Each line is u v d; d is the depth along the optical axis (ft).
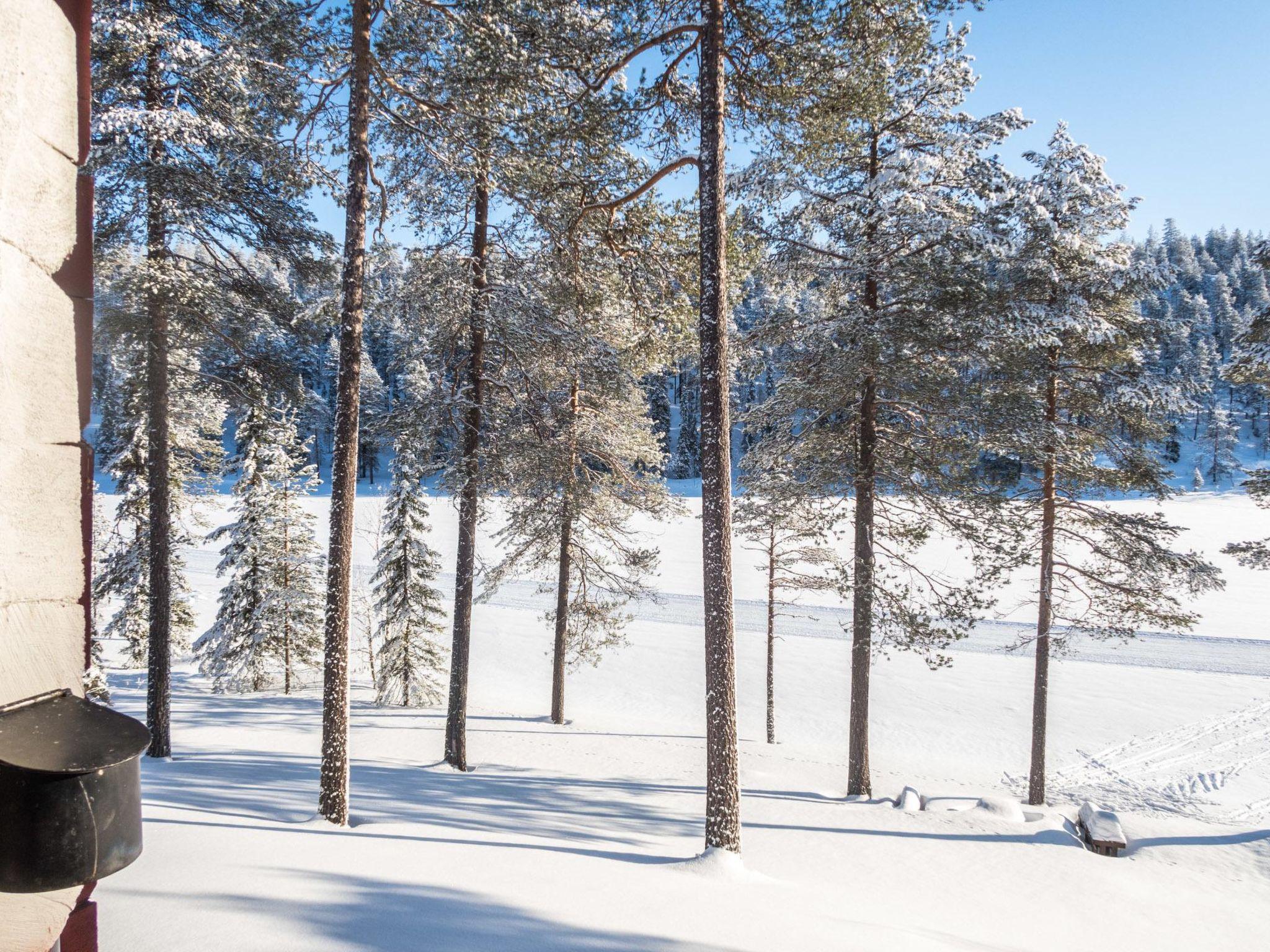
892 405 43.60
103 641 92.27
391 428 41.88
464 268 39.68
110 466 74.69
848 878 29.89
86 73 4.47
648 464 58.39
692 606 127.13
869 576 43.19
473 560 46.03
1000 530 41.73
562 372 45.73
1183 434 282.36
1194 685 86.58
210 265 36.88
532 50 26.45
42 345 4.04
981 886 30.81
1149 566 44.32
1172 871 35.19
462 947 14.01
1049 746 70.28
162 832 20.67
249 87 28.76
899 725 76.64
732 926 18.07
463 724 46.57
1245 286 369.71
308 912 14.48
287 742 51.80
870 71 26.21
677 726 72.79
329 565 27.40
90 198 4.58
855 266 39.73
